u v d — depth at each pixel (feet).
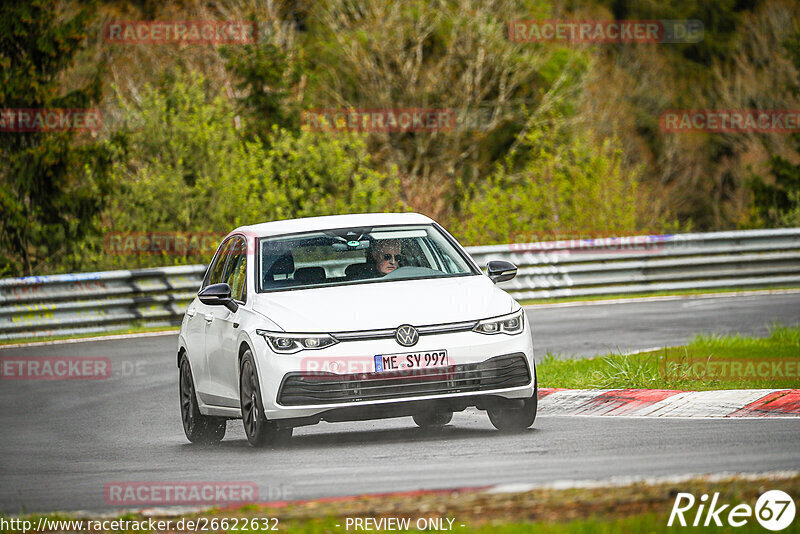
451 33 602.44
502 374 111.65
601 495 75.87
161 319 282.36
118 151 377.71
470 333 111.65
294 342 110.42
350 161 396.16
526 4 635.25
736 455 93.35
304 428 138.31
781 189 478.18
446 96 604.49
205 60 543.80
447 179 597.93
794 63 526.57
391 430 131.23
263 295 118.62
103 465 112.88
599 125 651.66
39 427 148.66
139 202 370.32
